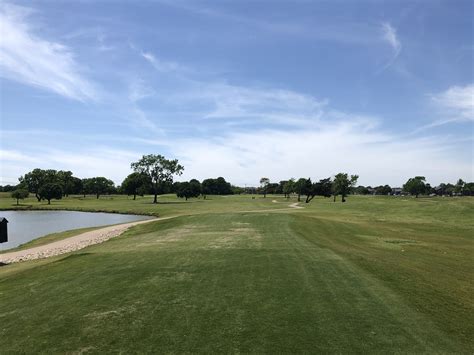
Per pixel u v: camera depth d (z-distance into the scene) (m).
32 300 9.98
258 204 83.25
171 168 101.75
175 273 12.27
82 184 170.75
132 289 10.47
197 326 7.72
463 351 6.64
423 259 16.00
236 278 11.52
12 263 21.16
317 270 12.57
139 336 7.30
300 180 101.38
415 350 6.66
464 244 22.00
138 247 19.28
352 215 45.09
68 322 8.15
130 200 118.38
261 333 7.36
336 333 7.35
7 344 7.17
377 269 12.85
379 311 8.57
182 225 31.33
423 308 8.84
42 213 71.19
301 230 24.97
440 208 50.91
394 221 37.34
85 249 22.92
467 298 9.84
